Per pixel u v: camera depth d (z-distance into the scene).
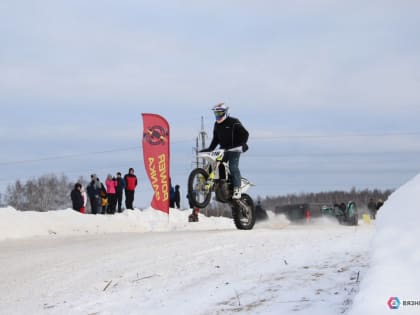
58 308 7.11
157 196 20.80
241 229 12.79
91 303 7.11
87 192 23.03
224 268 7.84
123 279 8.05
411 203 5.16
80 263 9.65
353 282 6.29
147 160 20.70
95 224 20.11
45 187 80.88
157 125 20.69
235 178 12.36
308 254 8.05
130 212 22.66
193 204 11.90
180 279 7.59
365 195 91.75
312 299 5.85
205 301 6.43
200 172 12.03
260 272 7.34
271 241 9.48
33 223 18.23
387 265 4.20
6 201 80.75
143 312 6.45
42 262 10.28
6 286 8.74
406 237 4.51
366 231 10.04
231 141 12.34
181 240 10.73
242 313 5.79
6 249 12.95
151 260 9.02
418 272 3.98
